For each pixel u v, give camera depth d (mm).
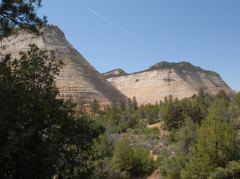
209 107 72562
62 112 9297
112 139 57594
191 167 38594
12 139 7645
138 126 78750
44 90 9633
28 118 8273
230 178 36406
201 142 38688
